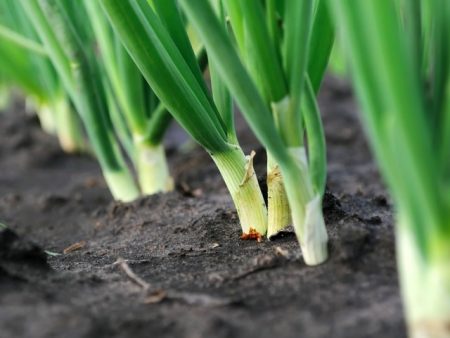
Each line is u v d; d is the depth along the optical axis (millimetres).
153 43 677
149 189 930
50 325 591
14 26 1098
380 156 554
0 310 603
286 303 624
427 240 559
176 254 736
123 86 881
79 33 871
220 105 726
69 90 885
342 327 595
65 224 985
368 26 538
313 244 653
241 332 596
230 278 664
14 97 1880
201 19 592
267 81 622
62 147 1390
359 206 800
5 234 657
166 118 896
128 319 606
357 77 549
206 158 1188
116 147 925
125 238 841
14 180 1269
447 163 563
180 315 613
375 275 640
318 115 652
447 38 568
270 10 621
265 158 1002
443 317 560
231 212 805
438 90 569
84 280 666
